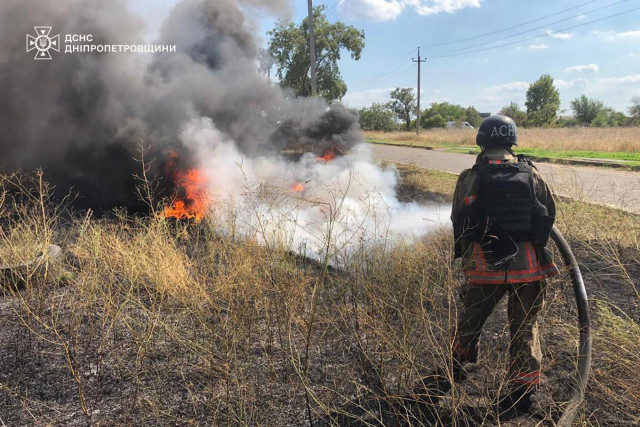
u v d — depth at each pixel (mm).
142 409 2596
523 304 2570
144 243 4418
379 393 2689
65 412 2578
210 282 3775
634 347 2814
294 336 3279
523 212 2494
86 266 4078
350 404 2627
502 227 2494
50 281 4203
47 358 3076
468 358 2746
